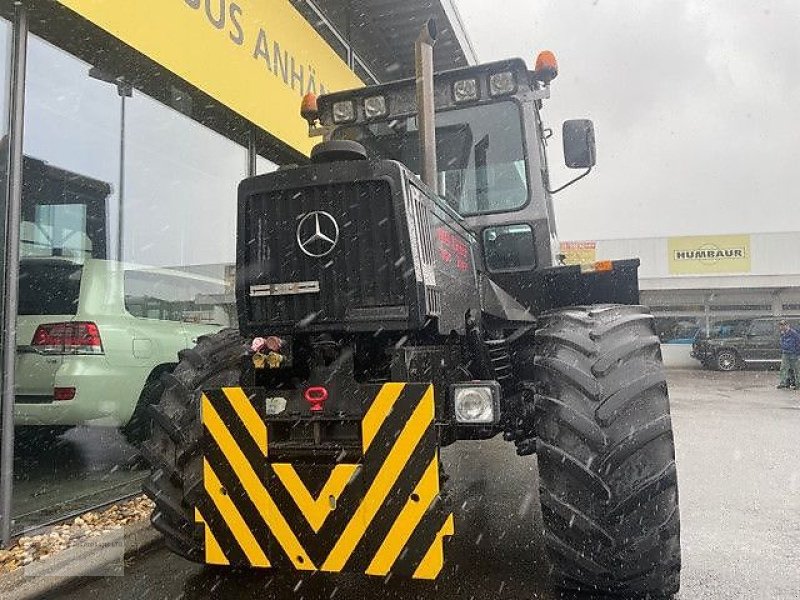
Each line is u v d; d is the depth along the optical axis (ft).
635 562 7.39
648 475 7.35
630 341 7.90
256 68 17.38
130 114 15.62
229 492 7.58
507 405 10.32
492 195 12.45
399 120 13.08
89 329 13.88
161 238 16.63
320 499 7.27
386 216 7.59
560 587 8.07
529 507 13.20
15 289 10.70
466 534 11.37
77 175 14.32
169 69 13.75
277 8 18.65
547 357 8.01
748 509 13.33
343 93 13.35
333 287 7.73
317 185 7.70
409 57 30.42
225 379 8.75
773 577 9.51
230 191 18.93
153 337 15.34
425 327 8.13
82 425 13.92
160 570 9.88
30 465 15.99
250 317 8.04
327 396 7.54
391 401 7.29
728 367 62.75
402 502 7.13
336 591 8.91
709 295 83.35
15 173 10.88
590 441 7.40
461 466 17.53
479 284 10.81
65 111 13.84
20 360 13.57
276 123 18.51
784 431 24.41
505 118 12.50
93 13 11.62
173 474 8.50
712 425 26.12
